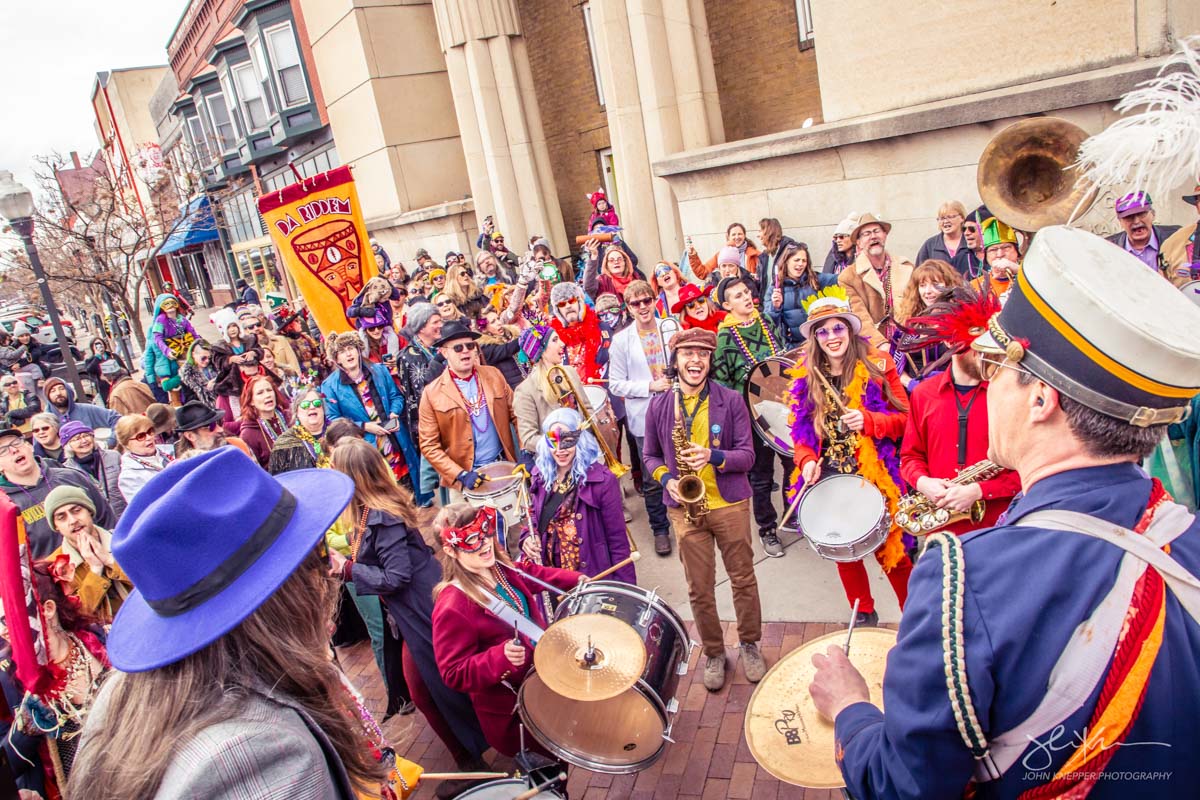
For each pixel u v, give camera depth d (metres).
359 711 1.72
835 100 8.20
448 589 3.21
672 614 3.23
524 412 5.21
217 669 1.25
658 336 5.60
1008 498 3.13
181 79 31.25
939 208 6.83
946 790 1.14
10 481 5.17
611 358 5.75
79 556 3.91
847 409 3.87
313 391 5.45
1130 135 1.40
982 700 1.07
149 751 1.18
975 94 7.10
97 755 1.25
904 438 3.51
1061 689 1.05
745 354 5.26
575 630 2.96
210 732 1.17
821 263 8.78
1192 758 1.06
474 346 5.41
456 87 14.15
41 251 17.19
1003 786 1.12
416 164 16.86
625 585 3.31
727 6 12.03
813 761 2.02
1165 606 1.06
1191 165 1.36
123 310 16.50
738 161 9.02
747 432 3.92
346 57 16.81
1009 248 5.32
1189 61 1.41
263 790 1.14
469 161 14.50
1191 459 3.01
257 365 7.52
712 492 3.86
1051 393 1.17
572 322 6.15
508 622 3.17
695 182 9.81
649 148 10.51
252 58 22.12
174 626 1.27
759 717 2.19
